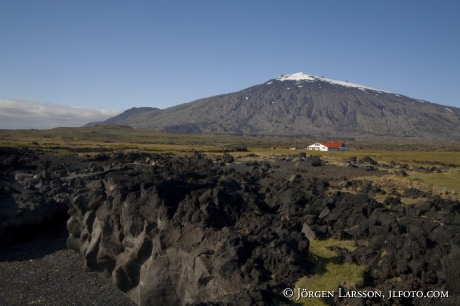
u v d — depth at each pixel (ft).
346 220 123.75
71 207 176.65
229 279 98.02
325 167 249.96
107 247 149.28
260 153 377.50
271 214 140.97
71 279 151.02
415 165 266.16
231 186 178.50
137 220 142.20
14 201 199.41
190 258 117.50
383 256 97.04
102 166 284.82
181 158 294.46
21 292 139.13
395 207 130.82
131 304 135.23
